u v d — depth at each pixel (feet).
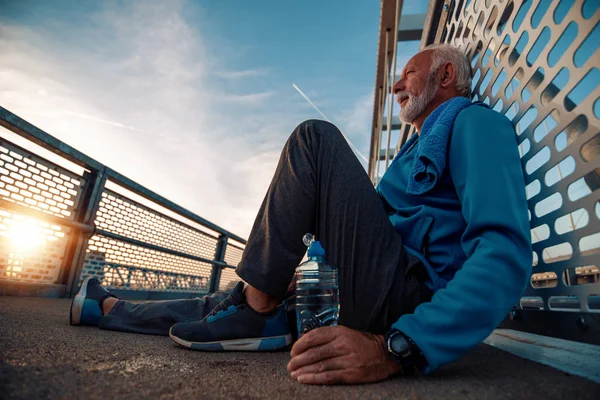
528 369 2.43
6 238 7.35
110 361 2.53
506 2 3.55
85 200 9.09
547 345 2.98
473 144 2.64
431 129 3.26
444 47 4.29
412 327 2.12
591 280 2.48
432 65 4.19
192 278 14.52
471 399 1.82
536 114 2.98
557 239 2.72
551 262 2.84
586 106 2.30
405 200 3.36
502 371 2.41
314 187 3.05
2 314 4.69
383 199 3.79
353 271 2.75
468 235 2.42
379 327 2.67
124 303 4.34
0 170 7.05
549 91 2.76
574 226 2.49
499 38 3.72
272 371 2.49
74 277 8.77
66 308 6.12
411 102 4.28
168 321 4.10
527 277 2.15
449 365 2.63
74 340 3.27
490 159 2.51
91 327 4.29
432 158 2.93
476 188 2.42
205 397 1.85
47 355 2.53
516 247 2.20
